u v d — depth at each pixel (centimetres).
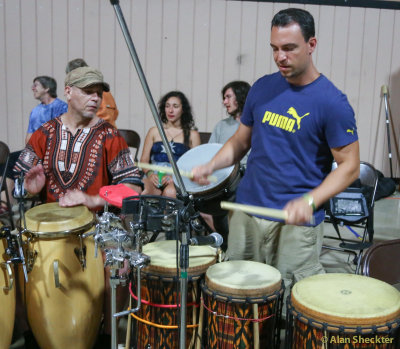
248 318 167
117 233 154
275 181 186
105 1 541
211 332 174
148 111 565
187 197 144
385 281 171
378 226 425
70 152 216
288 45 167
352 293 156
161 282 178
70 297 194
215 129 364
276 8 550
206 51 557
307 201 140
